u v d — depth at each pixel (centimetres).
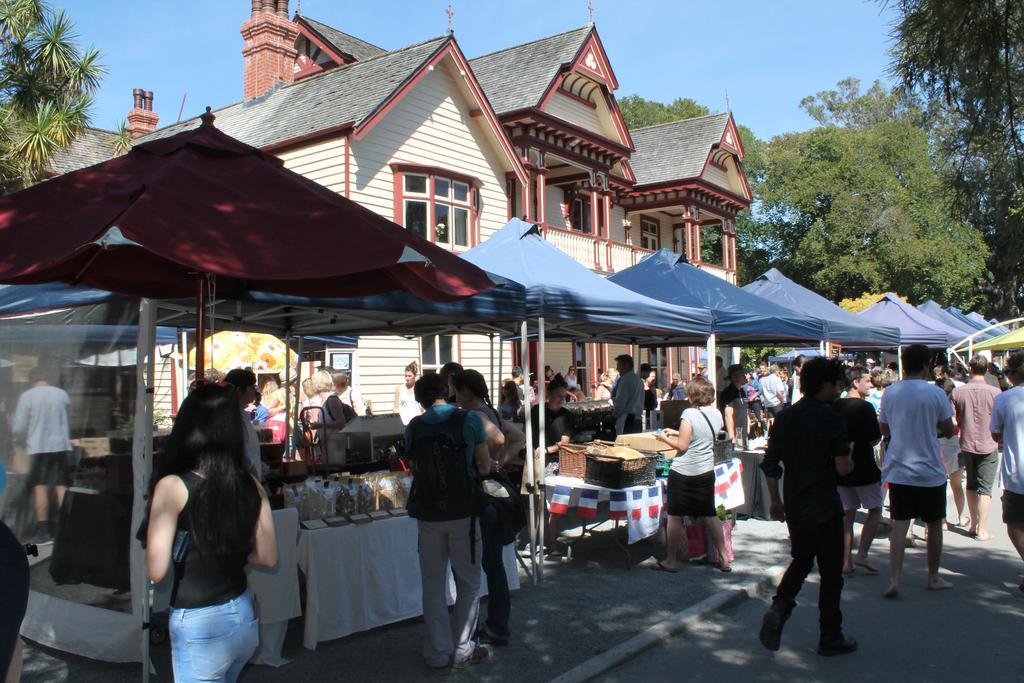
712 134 2642
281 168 488
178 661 293
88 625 494
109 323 500
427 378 497
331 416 908
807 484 504
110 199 391
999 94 482
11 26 1216
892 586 634
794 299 1355
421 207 1536
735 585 667
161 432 623
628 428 1119
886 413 645
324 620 514
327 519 533
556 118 1891
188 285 462
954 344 1831
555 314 693
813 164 4047
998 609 602
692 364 2759
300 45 1977
